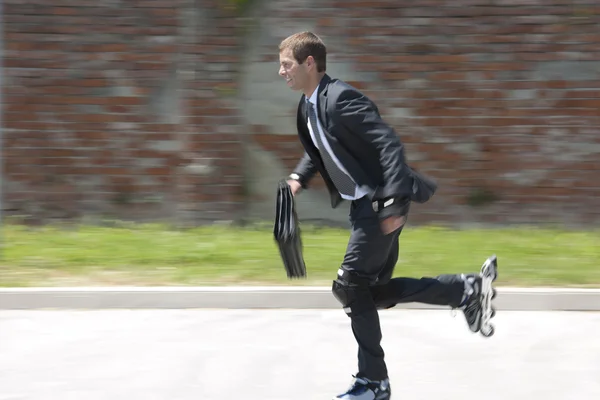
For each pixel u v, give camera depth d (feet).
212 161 53.78
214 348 32.60
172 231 52.06
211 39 53.31
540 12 52.90
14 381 28.91
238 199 53.98
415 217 53.78
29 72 53.42
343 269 25.99
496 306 38.24
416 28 53.11
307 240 49.65
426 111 53.52
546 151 53.36
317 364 30.78
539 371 30.07
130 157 53.93
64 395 27.58
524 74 53.16
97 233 51.11
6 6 53.11
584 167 53.31
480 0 52.90
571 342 33.47
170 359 31.30
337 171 25.95
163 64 53.57
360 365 26.35
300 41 25.43
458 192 53.67
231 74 53.52
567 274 41.78
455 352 32.19
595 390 28.14
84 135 53.83
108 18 53.31
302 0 53.11
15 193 53.98
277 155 53.88
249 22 53.26
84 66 53.52
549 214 53.62
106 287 38.99
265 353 32.01
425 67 53.31
